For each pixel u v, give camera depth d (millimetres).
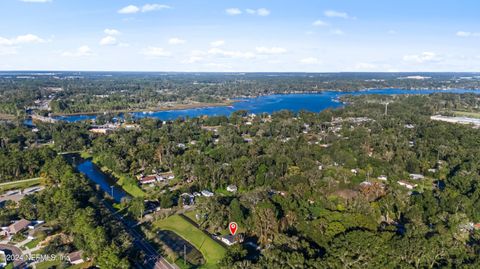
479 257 116312
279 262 109438
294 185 194625
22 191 199125
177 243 146750
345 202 174625
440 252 119875
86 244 132125
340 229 127562
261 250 135375
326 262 108500
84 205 167625
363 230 123250
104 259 121250
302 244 120938
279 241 122625
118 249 126250
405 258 116750
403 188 191250
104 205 180000
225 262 118062
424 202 167375
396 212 164375
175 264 131750
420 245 117312
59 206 162000
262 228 139750
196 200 184500
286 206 156875
